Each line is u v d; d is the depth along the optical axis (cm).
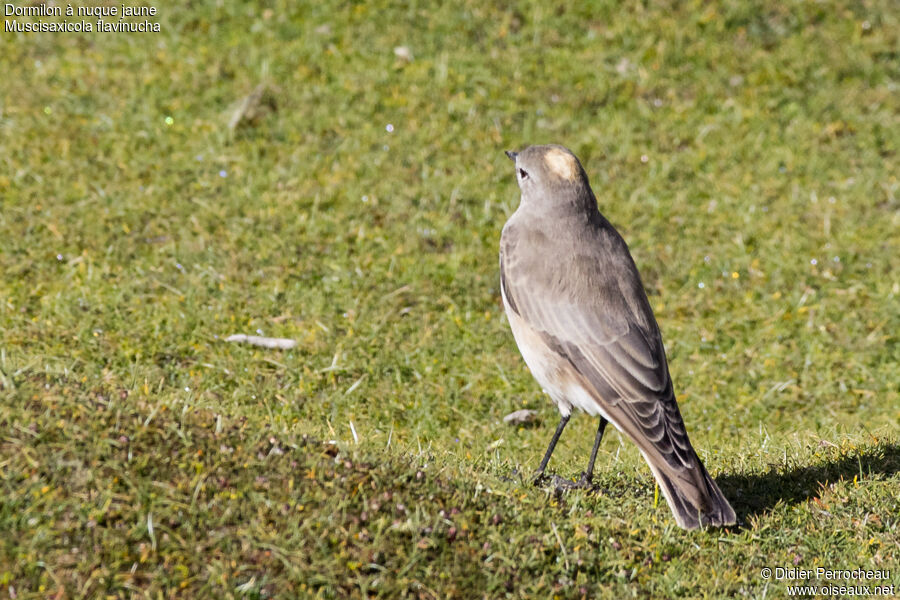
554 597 741
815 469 969
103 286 1293
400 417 1176
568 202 992
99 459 745
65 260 1349
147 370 1144
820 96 1867
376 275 1412
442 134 1719
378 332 1305
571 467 1048
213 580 685
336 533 740
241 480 762
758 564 812
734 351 1356
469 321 1362
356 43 1895
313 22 1938
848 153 1761
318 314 1314
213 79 1775
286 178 1588
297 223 1481
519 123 1772
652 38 1938
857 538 845
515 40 1939
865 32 1994
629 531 824
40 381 826
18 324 1207
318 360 1235
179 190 1523
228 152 1619
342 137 1688
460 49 1902
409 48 1889
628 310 945
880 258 1532
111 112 1672
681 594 771
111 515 709
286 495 759
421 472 833
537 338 969
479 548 764
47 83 1722
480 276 1448
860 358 1345
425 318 1347
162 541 703
